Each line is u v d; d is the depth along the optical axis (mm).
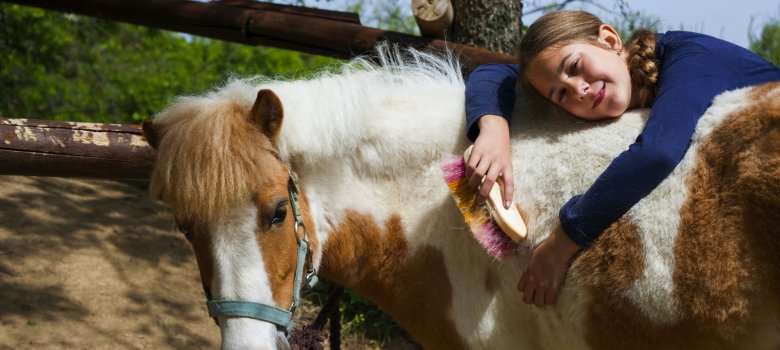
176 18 4473
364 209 2236
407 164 2236
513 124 2215
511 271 2121
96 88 10734
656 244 1905
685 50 2117
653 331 1962
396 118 2252
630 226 1927
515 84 2316
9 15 8586
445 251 2189
